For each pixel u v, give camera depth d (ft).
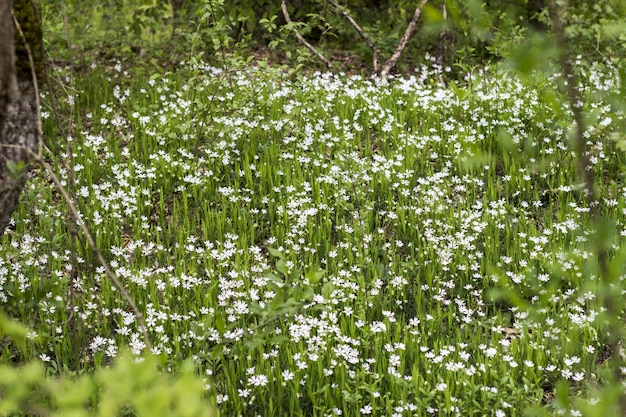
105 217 24.27
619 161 27.07
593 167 27.25
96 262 22.81
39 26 14.94
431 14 7.25
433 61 40.55
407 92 34.04
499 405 16.62
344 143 29.19
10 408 8.08
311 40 43.21
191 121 30.30
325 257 23.25
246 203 25.95
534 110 30.50
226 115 31.55
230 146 28.63
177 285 20.84
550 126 29.09
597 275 20.58
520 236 23.61
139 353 18.30
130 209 24.77
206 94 33.35
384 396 16.98
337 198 24.89
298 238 24.08
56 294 19.51
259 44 42.11
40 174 25.86
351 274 21.57
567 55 7.77
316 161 27.12
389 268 22.59
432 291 21.58
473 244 23.75
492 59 38.91
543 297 9.10
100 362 18.02
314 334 19.63
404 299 20.94
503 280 8.87
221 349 16.28
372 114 31.94
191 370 7.56
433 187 26.23
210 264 22.25
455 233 23.93
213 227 24.34
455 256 22.85
